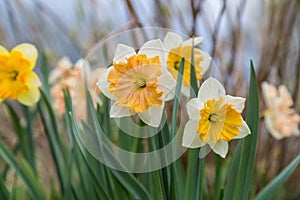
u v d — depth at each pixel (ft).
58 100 3.83
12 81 2.98
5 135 4.76
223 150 2.55
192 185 2.74
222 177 3.84
